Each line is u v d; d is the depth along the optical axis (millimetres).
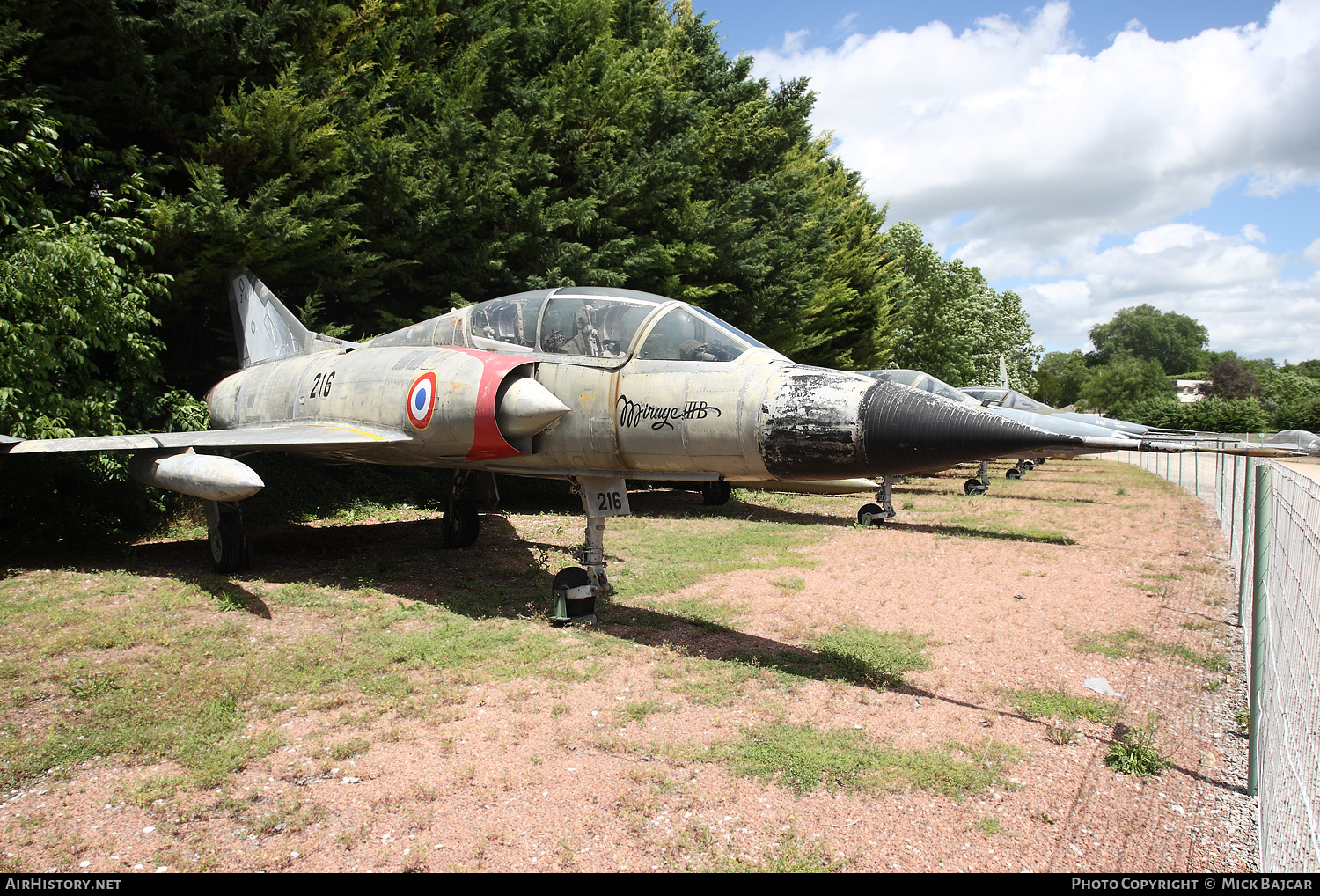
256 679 4688
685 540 10281
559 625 5996
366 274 11375
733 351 5496
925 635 5938
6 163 8602
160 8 9516
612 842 2998
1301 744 2855
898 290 33656
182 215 9391
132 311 9375
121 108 9758
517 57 13914
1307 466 27594
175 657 5043
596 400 5824
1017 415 17906
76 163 9531
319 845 2975
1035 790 3496
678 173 14281
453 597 6848
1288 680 3318
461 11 12875
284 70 10250
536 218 12367
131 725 4016
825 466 4801
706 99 17688
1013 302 56969
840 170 27203
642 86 14414
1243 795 3518
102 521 9938
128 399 10141
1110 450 7457
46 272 8555
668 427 5395
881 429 4562
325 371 7883
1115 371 98438
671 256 14484
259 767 3615
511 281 12453
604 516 6281
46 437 8633
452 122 11227
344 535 10281
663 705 4406
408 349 7219
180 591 6777
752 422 4988
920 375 17500
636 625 6121
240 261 10281
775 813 3236
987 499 16922
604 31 15125
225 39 10086
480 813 3211
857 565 8781
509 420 5906
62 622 5738
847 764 3648
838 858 2908
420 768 3615
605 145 13914
